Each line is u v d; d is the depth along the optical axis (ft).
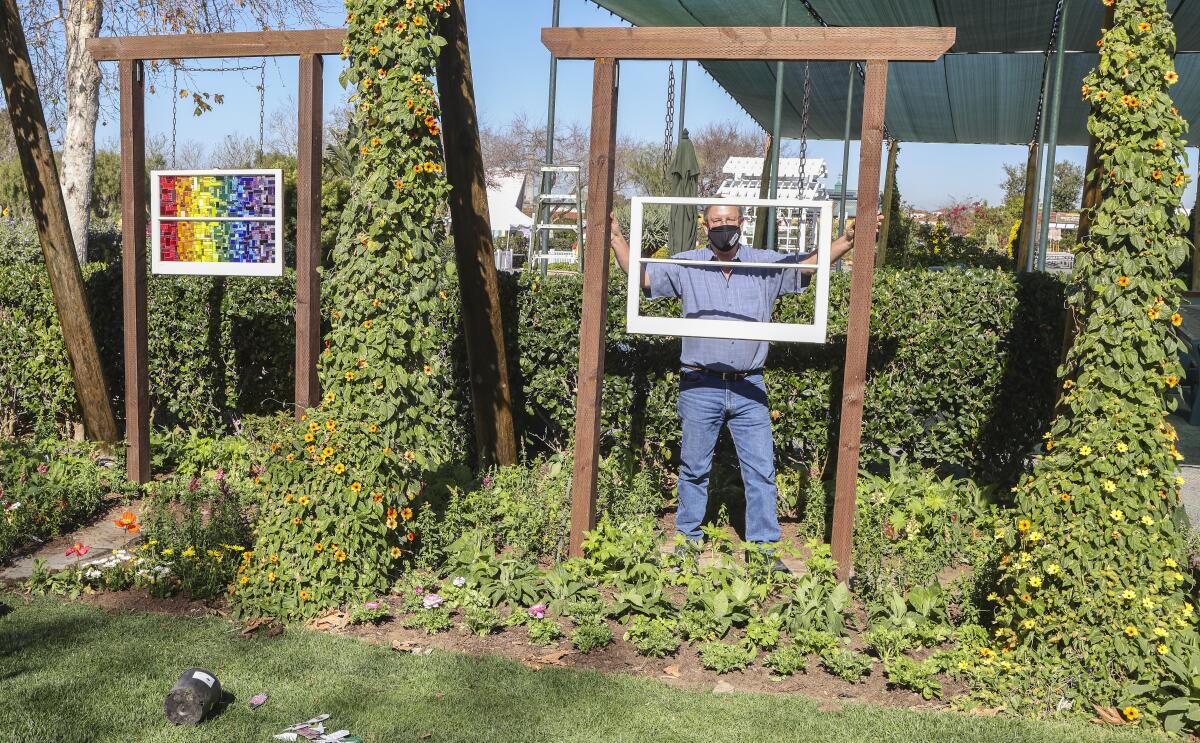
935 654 12.66
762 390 16.12
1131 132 12.26
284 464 14.87
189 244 20.07
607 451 21.43
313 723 10.77
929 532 17.13
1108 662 11.56
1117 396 12.26
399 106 15.07
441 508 17.49
